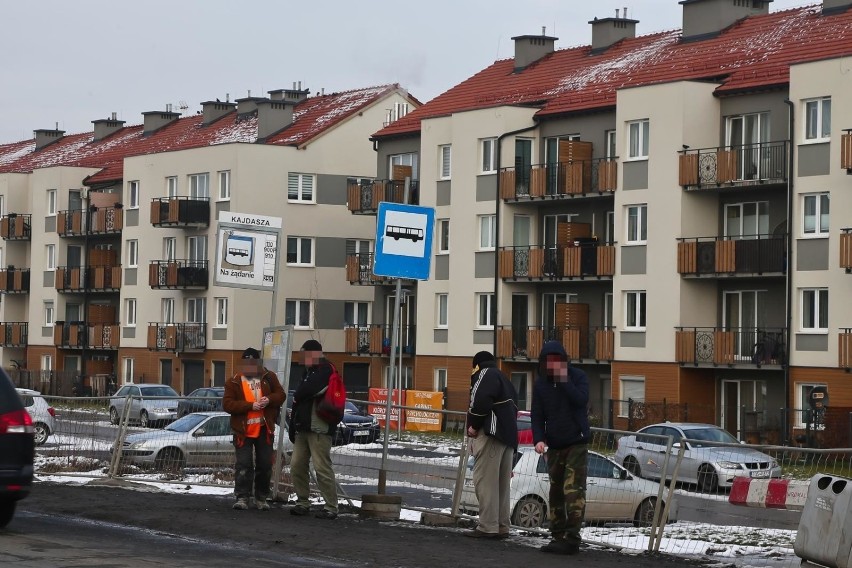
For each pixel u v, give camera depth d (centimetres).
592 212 5544
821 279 4497
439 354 6081
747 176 4769
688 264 4909
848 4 5131
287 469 2025
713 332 4838
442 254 6091
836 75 4456
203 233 7419
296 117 7781
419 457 1888
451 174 5975
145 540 1545
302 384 1805
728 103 4938
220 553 1451
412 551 1505
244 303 7169
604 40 6141
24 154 10088
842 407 4328
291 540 1565
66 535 1563
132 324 7912
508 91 6162
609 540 1647
